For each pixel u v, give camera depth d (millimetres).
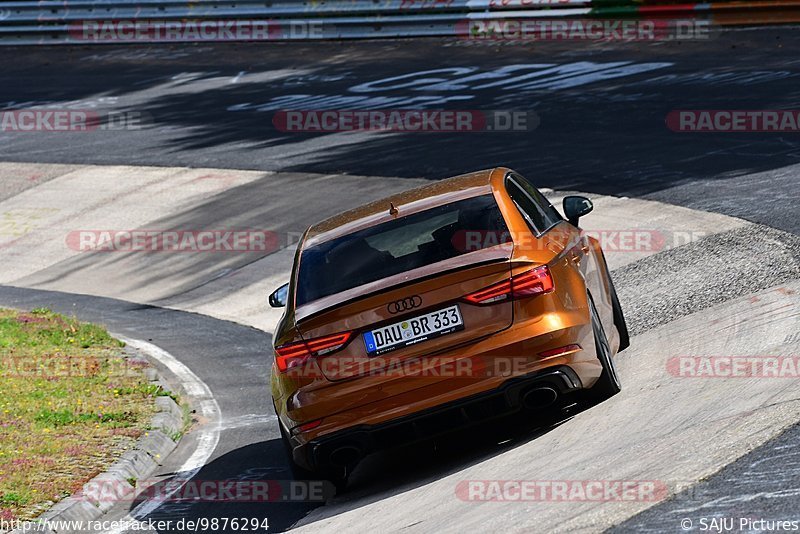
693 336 27062
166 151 84625
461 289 20047
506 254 20484
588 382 21141
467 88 84438
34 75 117938
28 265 68188
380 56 102312
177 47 122125
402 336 20125
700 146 56375
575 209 26891
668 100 68625
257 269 56969
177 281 58344
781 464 15812
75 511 23969
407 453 24438
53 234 72625
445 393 20031
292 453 21594
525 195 24234
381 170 67938
